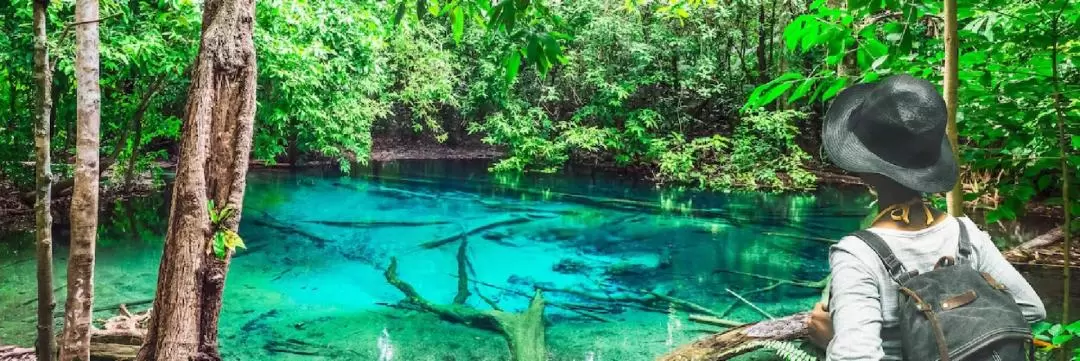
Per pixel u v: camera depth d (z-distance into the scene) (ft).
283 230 28.04
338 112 36.50
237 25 9.38
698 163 46.96
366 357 15.02
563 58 9.03
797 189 41.16
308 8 27.63
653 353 15.49
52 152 30.96
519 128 50.93
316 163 49.39
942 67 9.21
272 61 27.53
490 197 37.70
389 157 54.54
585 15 50.08
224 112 9.29
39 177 8.71
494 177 46.16
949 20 7.14
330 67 30.73
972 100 9.00
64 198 29.78
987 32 7.43
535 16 9.76
